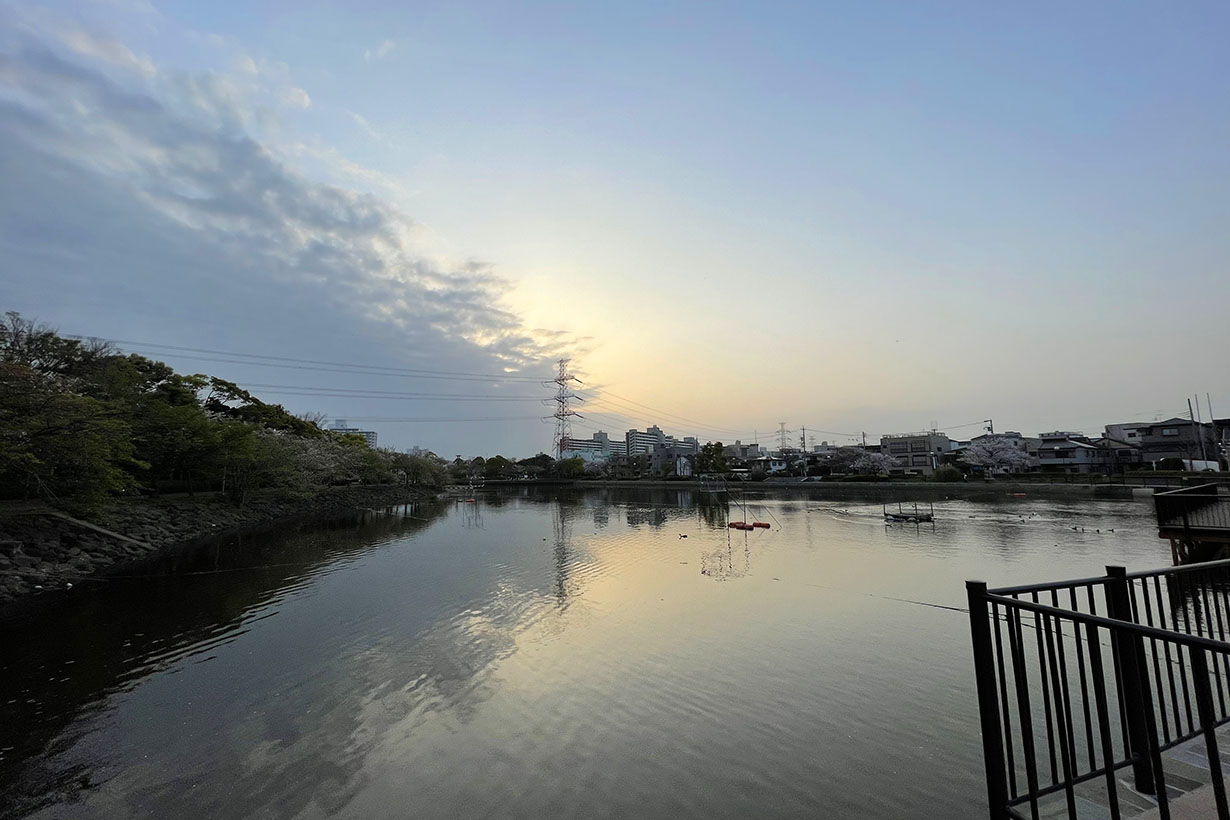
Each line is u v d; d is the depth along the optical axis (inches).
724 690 391.9
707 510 1804.9
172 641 518.3
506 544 1096.8
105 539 954.7
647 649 475.5
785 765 299.1
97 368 1210.6
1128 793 189.6
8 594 677.9
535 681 413.7
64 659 475.5
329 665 452.1
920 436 3703.3
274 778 298.7
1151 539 985.5
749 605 612.7
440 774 299.1
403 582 749.9
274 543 1118.4
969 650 462.3
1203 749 180.5
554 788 284.7
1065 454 2748.5
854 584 709.3
